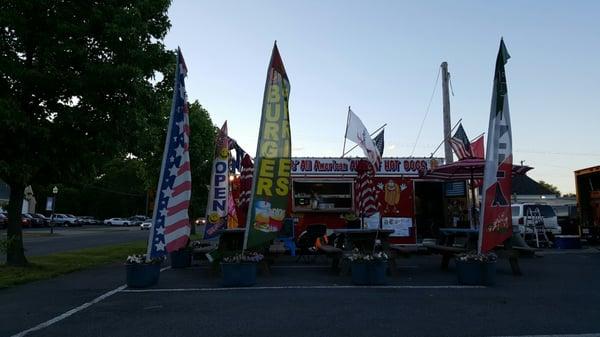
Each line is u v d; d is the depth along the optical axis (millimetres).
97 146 11406
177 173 9273
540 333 5602
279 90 9438
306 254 13664
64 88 11320
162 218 9094
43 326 6062
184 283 9352
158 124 13812
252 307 7020
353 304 7191
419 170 15250
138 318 6418
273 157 9250
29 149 11039
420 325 5969
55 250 18422
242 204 14109
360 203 12602
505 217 9328
